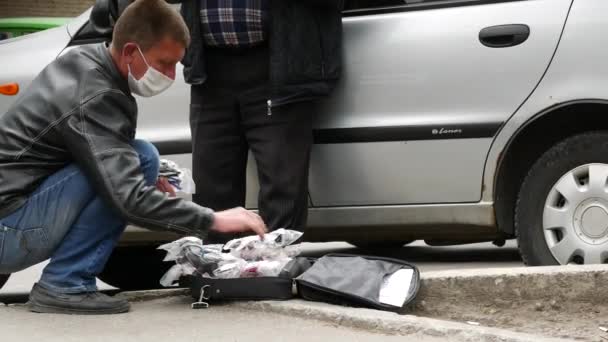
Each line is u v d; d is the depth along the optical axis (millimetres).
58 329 3658
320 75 4910
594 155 4910
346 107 5195
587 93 4844
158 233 5598
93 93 3750
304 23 4852
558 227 5000
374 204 5207
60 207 3814
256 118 4910
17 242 3848
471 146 5039
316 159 5254
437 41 5094
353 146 5184
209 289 4082
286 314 3920
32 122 3805
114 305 3955
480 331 3480
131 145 3922
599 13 4879
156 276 5855
